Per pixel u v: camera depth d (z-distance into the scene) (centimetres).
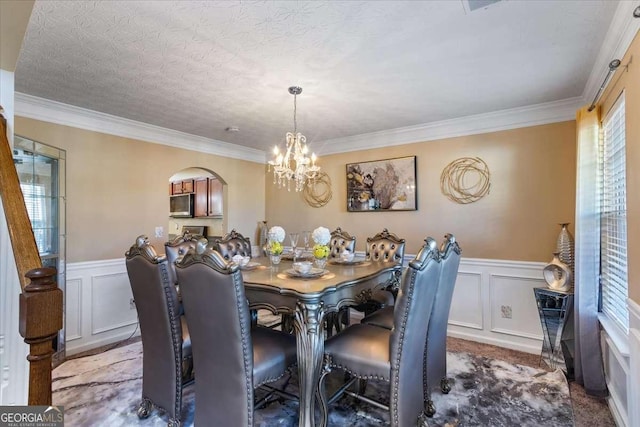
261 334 205
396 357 172
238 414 164
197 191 620
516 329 329
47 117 301
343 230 446
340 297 213
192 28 185
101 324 336
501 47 208
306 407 181
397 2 163
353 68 235
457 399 229
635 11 149
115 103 302
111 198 347
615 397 208
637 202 168
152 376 202
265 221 525
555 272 283
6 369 139
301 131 403
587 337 238
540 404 223
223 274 157
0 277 141
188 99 293
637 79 166
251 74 244
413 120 361
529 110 321
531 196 325
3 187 116
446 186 370
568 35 194
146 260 191
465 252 358
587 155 243
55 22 179
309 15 174
